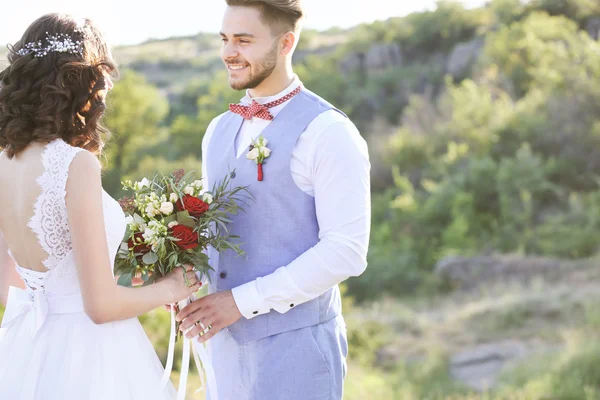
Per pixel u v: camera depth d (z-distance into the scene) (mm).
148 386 1979
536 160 14328
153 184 2113
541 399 5746
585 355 6344
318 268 2072
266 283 2102
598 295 8680
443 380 6848
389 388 6363
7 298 2057
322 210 2111
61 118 1839
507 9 22500
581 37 17266
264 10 2119
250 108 2229
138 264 2043
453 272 11461
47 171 1783
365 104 22328
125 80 20562
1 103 1828
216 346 2299
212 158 2322
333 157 2094
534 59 17672
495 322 8211
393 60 24297
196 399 4824
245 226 2195
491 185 14328
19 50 1843
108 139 2002
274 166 2158
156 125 20812
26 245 1854
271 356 2164
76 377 1884
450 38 24172
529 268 10859
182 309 2125
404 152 16984
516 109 16188
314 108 2191
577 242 11883
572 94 15570
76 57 1851
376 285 12062
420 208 14711
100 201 1781
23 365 1917
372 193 16922
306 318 2188
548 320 8086
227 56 2148
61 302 1896
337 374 2252
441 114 18219
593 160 14539
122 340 1963
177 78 30703
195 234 2029
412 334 8344
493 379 6703
